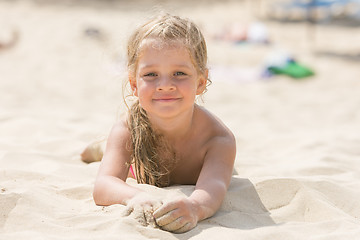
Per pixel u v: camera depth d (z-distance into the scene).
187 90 2.30
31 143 3.73
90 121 4.96
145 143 2.51
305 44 13.12
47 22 14.85
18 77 8.58
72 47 11.48
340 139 4.41
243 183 2.63
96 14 17.08
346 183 2.86
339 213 2.37
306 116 6.30
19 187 2.54
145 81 2.31
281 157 3.74
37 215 2.18
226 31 13.34
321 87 8.45
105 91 7.67
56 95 7.32
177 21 2.37
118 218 2.10
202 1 21.14
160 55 2.28
